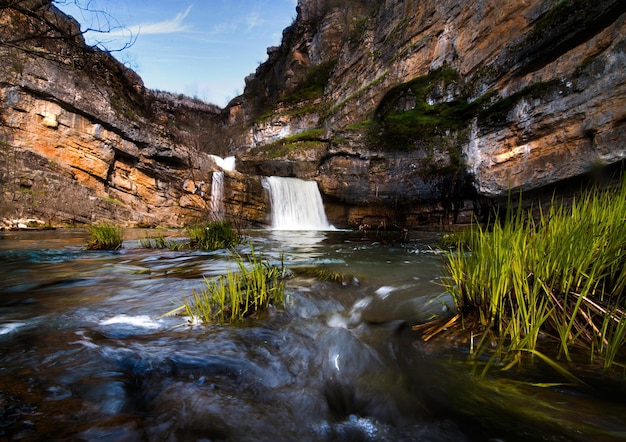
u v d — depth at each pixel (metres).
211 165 20.39
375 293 4.26
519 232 2.70
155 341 2.59
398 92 18.36
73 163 15.12
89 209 14.95
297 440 1.56
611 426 1.52
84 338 2.62
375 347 2.49
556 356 2.15
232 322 3.05
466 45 15.63
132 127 17.06
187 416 1.67
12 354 2.29
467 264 3.03
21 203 12.98
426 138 15.86
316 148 24.16
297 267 6.07
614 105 8.62
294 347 2.54
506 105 11.83
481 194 12.77
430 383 1.97
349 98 24.03
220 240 9.34
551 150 10.20
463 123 14.36
